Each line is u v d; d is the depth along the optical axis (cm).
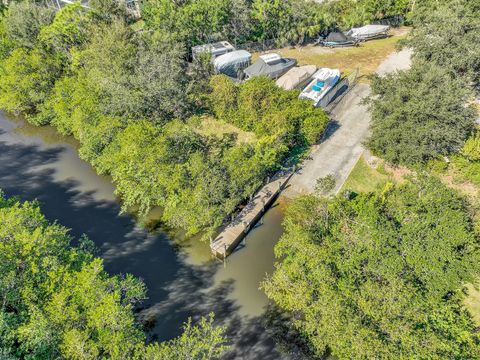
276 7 4369
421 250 1914
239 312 2134
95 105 3238
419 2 4584
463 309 1950
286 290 1938
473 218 2216
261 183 2722
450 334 1748
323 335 1759
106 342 1597
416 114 2562
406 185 2345
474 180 2566
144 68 3266
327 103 3550
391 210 2194
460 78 2767
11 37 4106
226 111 3294
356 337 1628
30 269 1812
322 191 2698
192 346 1630
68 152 3534
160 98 3162
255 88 3088
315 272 1891
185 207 2441
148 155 2723
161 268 2403
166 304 2191
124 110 3161
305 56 4466
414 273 1912
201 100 3438
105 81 3241
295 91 3203
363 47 4616
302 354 1928
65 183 3153
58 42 3831
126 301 1964
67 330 1609
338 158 3012
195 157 2669
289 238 2077
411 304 1745
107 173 3222
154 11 4391
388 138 2669
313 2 4962
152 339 2017
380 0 4900
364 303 1731
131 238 2622
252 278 2314
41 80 3781
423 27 3419
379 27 4734
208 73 3625
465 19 3162
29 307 1672
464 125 2508
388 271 1850
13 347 1634
